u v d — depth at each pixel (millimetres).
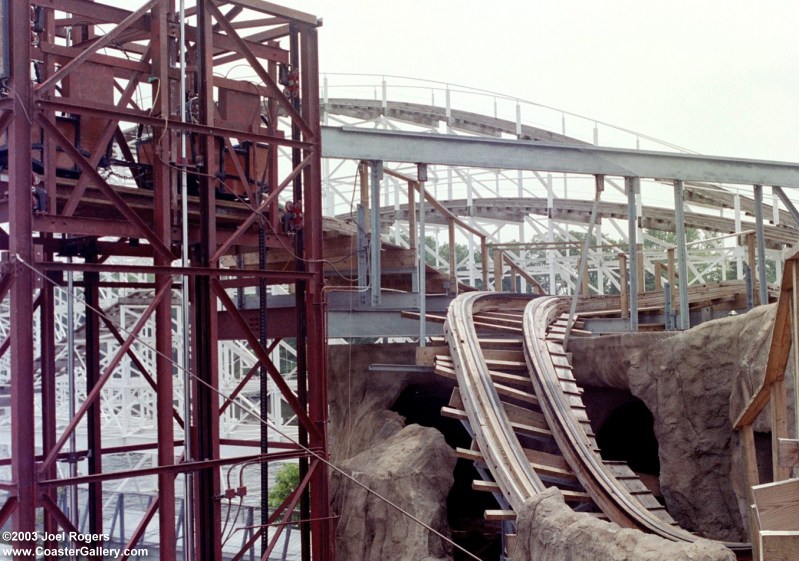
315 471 13789
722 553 9078
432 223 31281
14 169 10344
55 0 11992
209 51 12594
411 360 19625
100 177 11172
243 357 33906
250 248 16656
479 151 17484
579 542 10695
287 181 13516
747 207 30781
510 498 13719
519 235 33406
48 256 14688
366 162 19000
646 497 14586
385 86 31562
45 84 10625
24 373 10188
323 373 13984
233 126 13875
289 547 21234
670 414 15977
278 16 13547
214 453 12367
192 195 13727
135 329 11445
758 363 13766
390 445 17156
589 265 35750
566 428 15305
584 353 17922
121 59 12602
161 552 11523
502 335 19422
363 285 18844
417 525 15461
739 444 14320
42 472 10320
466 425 15961
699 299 19312
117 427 36781
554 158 17812
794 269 8859
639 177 18250
